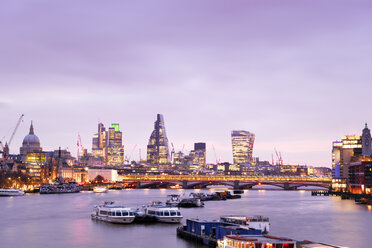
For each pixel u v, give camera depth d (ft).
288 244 357.82
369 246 479.41
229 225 481.05
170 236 528.22
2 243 499.92
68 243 497.05
